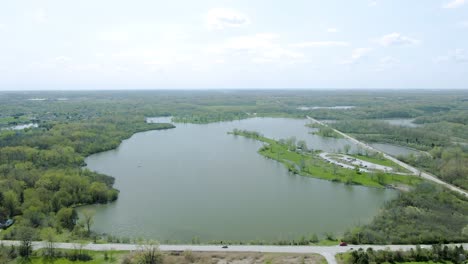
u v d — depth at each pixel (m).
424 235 117.44
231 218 143.50
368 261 100.56
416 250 106.00
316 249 111.06
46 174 169.75
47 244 109.75
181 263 103.12
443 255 104.06
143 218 143.50
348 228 132.75
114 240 119.56
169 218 143.50
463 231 119.12
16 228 122.19
